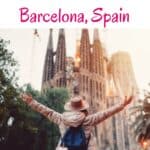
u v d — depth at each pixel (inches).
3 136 1578.5
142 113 1385.3
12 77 1237.7
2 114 1270.9
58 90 2456.9
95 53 6141.7
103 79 6063.0
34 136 1807.3
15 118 1501.0
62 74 5492.1
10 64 1246.3
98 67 6092.5
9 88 1201.4
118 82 6003.9
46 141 1898.4
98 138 5428.2
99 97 5890.8
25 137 1710.1
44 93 2434.8
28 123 1630.2
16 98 1246.3
